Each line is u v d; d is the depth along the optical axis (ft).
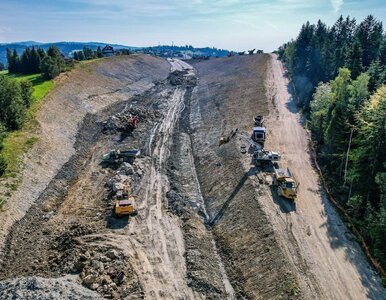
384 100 120.26
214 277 99.91
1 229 112.98
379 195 115.96
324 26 364.58
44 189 142.51
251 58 455.63
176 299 90.07
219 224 125.80
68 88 266.16
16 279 86.79
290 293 86.79
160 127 230.48
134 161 171.42
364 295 87.15
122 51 519.19
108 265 98.43
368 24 273.33
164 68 505.66
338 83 185.57
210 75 416.67
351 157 130.72
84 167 170.19
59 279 90.79
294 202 125.70
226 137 187.32
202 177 163.12
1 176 135.54
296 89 277.85
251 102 248.11
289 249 101.40
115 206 126.93
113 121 224.53
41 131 182.50
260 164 150.41
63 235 114.62
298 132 191.11
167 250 108.99
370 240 105.91
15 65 329.11
